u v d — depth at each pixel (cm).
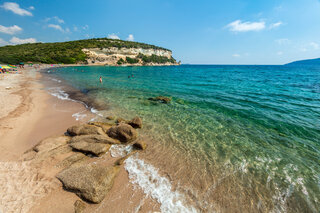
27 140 670
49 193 403
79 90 1853
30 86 1995
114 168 498
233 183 461
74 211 364
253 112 1045
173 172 501
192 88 1992
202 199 407
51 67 6600
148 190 428
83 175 442
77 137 653
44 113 1009
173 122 901
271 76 3738
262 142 679
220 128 823
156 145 657
